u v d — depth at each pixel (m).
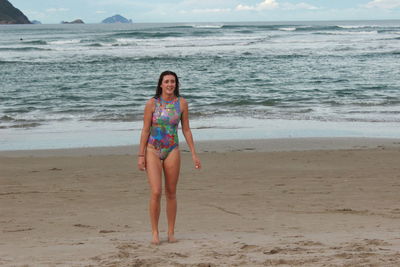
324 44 59.22
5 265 3.91
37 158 11.51
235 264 3.72
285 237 4.99
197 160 4.90
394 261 3.60
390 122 16.58
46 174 9.74
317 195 7.77
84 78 30.25
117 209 6.99
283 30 94.88
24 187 8.57
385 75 30.75
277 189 8.25
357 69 34.28
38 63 38.91
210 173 9.68
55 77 30.66
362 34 80.94
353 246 4.30
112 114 18.52
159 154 4.84
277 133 14.74
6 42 64.25
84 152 12.29
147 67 36.59
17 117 18.05
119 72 33.53
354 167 10.22
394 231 5.30
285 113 18.53
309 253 4.06
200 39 68.00
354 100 21.64
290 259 3.79
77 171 10.04
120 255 4.16
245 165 10.49
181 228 5.82
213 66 37.16
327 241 4.64
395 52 47.16
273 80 29.23
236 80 29.39
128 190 8.30
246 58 43.00
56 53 48.12
